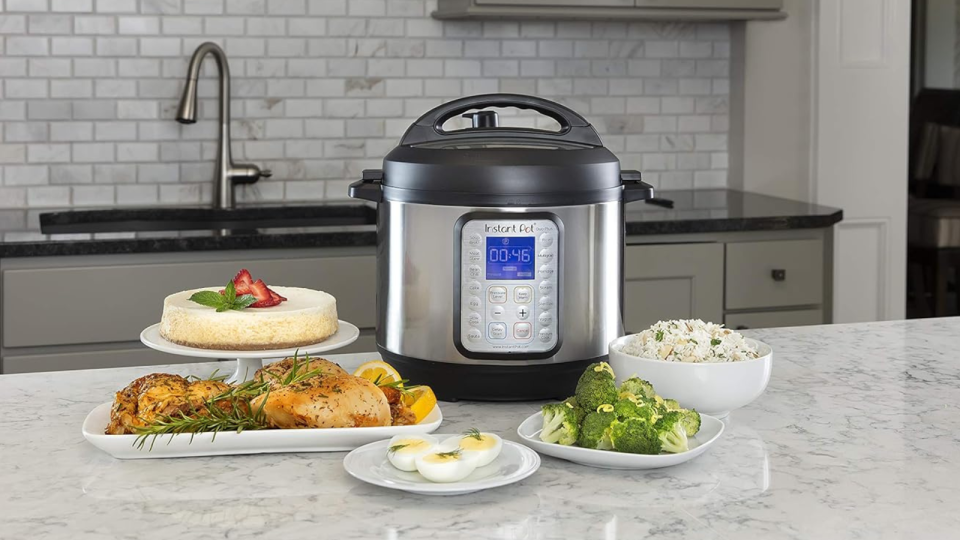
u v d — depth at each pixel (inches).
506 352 51.5
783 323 128.6
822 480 42.4
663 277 123.5
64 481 41.9
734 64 152.3
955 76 150.5
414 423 47.1
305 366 48.1
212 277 111.8
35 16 130.3
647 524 37.7
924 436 48.6
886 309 148.3
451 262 51.4
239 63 137.1
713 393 48.3
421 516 38.4
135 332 110.6
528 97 56.5
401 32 141.8
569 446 43.4
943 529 37.3
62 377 59.2
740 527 37.4
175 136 136.3
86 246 107.3
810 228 127.0
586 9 131.0
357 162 142.8
